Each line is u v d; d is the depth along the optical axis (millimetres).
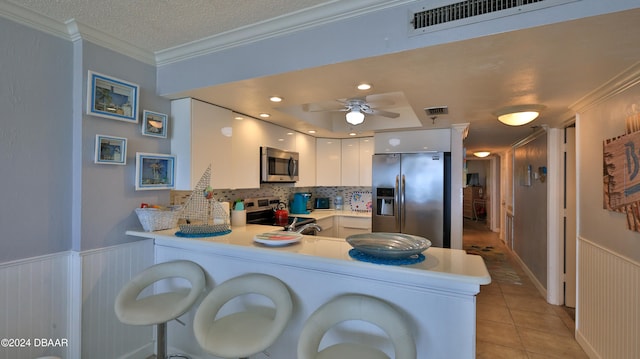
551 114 2752
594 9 1174
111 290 2072
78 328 1897
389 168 3770
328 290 1698
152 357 2291
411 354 1270
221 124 2619
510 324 2932
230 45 1992
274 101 2443
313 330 1372
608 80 1833
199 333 1499
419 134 3689
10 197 1669
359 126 3842
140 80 2230
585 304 2438
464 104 2410
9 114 1659
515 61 1589
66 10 1696
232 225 2859
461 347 1410
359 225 4195
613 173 1935
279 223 3514
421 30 1448
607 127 2033
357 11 1581
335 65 1679
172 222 2342
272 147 3336
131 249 2203
